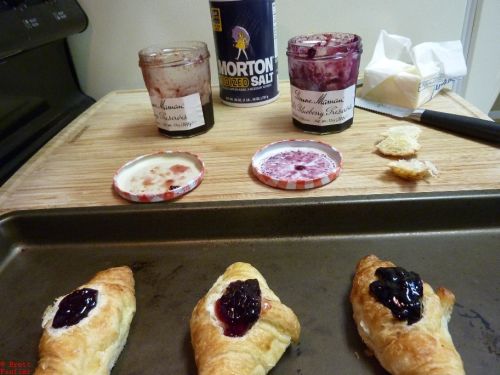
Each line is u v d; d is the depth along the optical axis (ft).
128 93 1.85
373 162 1.15
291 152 1.22
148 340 0.82
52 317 0.79
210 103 1.40
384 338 0.71
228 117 1.51
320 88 1.22
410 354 0.67
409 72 1.41
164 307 0.88
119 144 1.39
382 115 1.42
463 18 1.72
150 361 0.78
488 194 0.95
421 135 1.26
